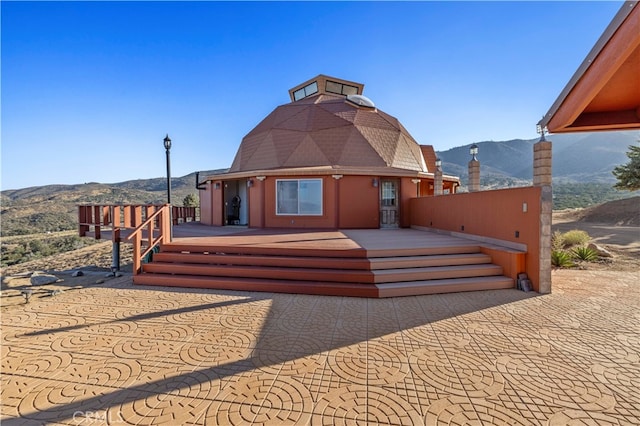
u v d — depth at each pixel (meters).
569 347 3.99
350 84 22.30
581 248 11.06
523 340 4.21
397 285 6.53
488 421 2.60
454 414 2.69
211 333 4.50
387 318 5.09
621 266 9.71
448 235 10.88
